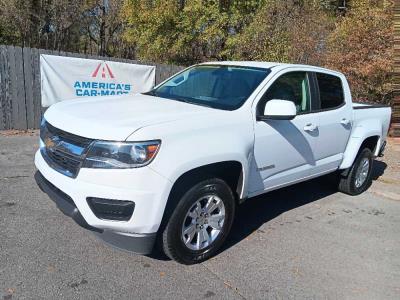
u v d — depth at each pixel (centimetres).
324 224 512
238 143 389
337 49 1346
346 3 2219
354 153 593
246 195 422
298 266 401
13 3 1931
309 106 509
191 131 357
